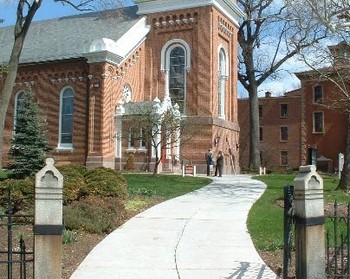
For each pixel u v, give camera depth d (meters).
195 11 35.97
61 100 36.44
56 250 6.73
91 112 33.81
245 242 10.98
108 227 12.26
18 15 22.73
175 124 28.98
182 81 36.38
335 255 7.47
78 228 11.83
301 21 23.48
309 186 7.46
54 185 6.81
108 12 33.75
